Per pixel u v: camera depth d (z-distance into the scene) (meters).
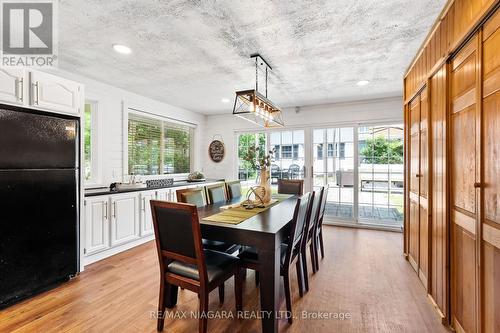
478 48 1.39
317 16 1.93
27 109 2.19
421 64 2.35
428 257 2.14
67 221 2.49
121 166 3.87
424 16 1.94
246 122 5.48
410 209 2.85
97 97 3.49
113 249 3.19
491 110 1.29
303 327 1.78
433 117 2.07
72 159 2.54
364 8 1.83
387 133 4.43
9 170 2.05
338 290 2.29
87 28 2.12
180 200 2.57
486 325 1.35
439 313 1.89
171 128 5.03
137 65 2.92
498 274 1.24
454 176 1.73
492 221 1.29
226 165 5.66
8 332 1.72
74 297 2.17
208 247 2.32
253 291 2.32
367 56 2.66
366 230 4.33
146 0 1.74
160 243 1.73
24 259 2.14
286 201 2.97
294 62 2.81
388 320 1.85
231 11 1.86
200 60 2.76
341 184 4.74
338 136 4.76
